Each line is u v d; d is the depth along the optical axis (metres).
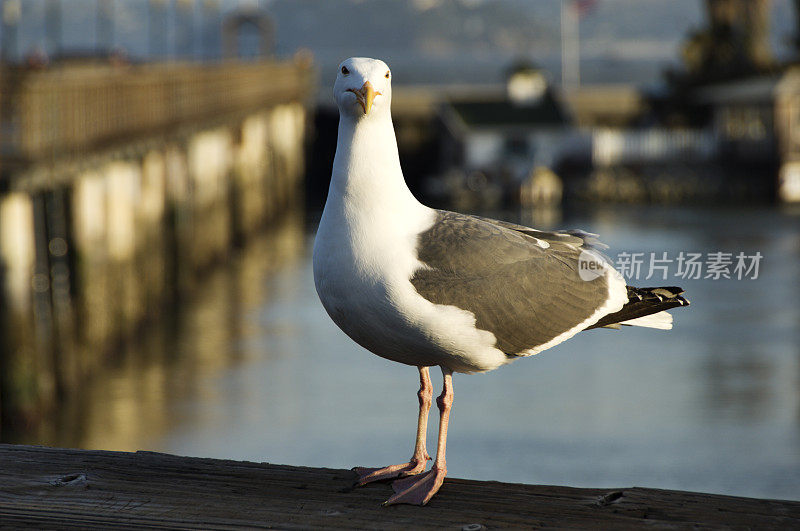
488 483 3.95
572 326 4.03
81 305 26.62
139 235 32.84
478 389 25.86
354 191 3.81
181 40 59.47
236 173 50.78
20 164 20.91
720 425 22.23
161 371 26.92
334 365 27.39
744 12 68.75
